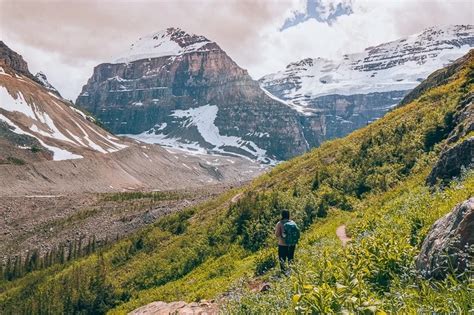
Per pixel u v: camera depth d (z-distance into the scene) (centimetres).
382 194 2694
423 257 799
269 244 2847
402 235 1119
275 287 1093
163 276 3653
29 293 5950
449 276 608
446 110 3184
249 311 953
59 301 4778
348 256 992
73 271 5459
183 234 4522
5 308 5850
